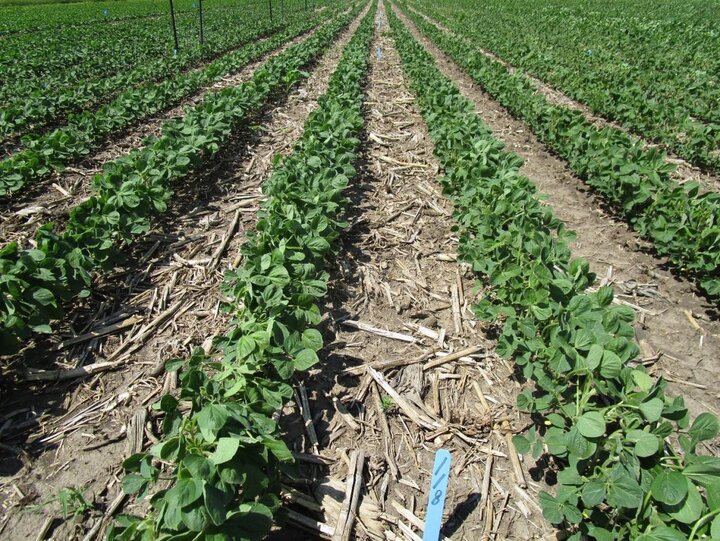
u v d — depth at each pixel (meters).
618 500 2.08
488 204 5.16
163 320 4.31
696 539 1.97
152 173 5.66
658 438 2.16
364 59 14.34
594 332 2.92
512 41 18.19
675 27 20.39
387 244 5.59
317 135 7.16
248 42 21.27
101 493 2.85
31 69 12.97
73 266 4.17
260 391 2.81
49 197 6.45
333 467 3.07
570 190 7.05
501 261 4.07
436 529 2.41
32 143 6.88
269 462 2.49
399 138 8.85
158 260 5.18
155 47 17.17
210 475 2.10
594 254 5.52
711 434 2.20
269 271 3.82
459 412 3.50
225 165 7.57
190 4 44.16
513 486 2.99
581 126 7.30
